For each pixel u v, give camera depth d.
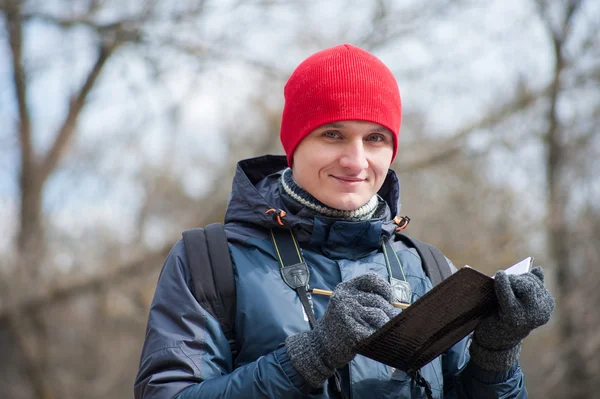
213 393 4.34
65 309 27.52
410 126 27.28
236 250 4.98
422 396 4.73
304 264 4.89
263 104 26.05
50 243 26.81
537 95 27.19
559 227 26.48
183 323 4.70
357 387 4.59
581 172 27.50
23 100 29.34
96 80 27.22
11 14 23.44
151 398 4.52
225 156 29.34
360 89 4.93
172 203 31.47
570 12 27.67
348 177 4.91
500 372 4.59
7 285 25.34
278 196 5.30
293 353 4.29
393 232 5.25
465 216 27.41
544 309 4.20
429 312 4.04
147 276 25.88
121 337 30.05
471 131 26.80
